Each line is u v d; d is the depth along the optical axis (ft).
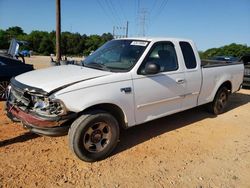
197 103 18.69
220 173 12.82
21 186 10.94
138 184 11.57
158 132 17.49
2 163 12.47
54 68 15.35
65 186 11.14
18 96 12.94
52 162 12.89
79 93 11.93
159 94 15.24
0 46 258.57
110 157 13.74
